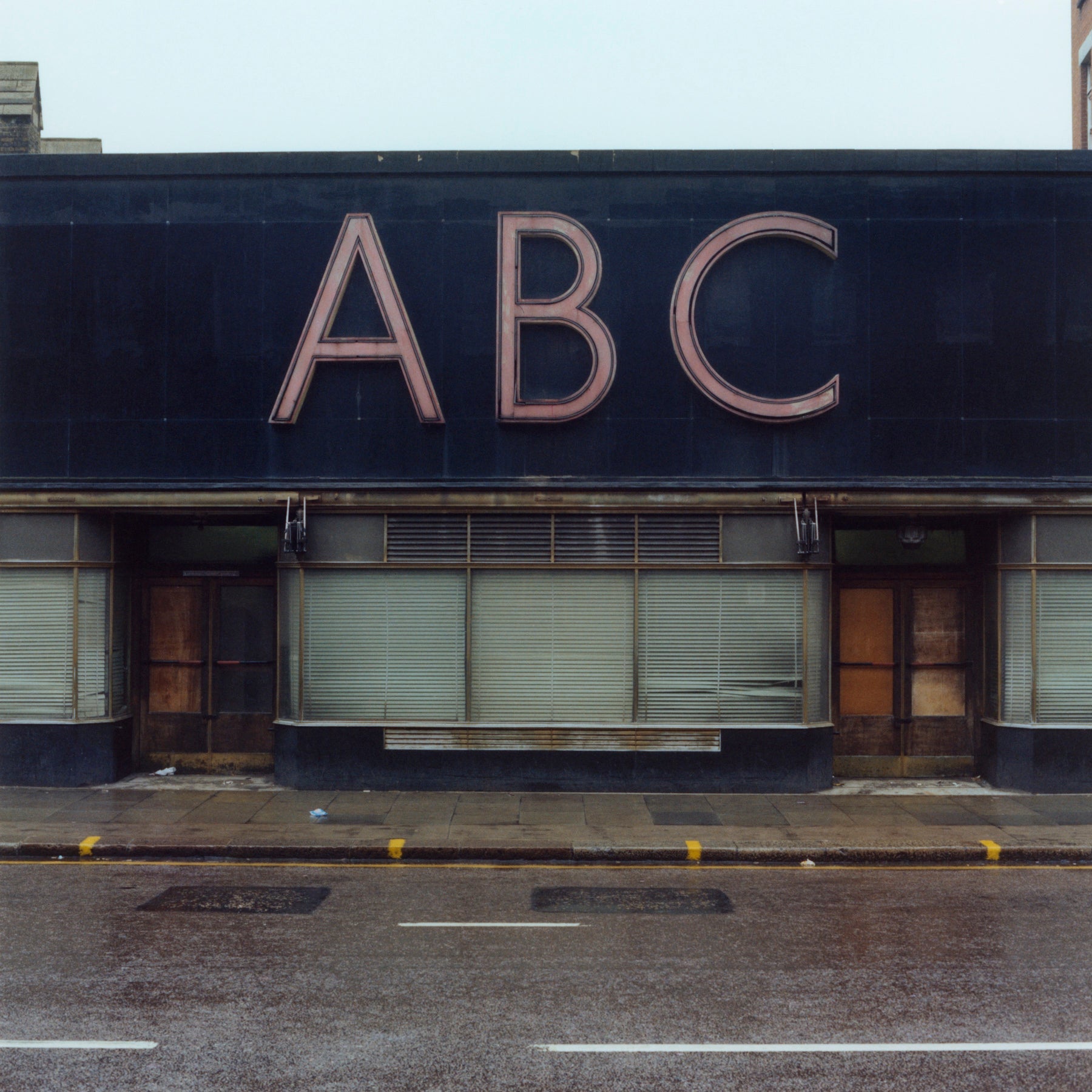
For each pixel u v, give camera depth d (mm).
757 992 7609
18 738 14914
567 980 7844
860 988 7691
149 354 15031
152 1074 6211
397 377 14938
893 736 16000
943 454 14789
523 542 14969
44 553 14984
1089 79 26156
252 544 16109
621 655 14914
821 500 14680
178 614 16125
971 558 16016
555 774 14828
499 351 14750
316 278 15000
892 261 14867
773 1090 6066
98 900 9984
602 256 14898
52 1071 6246
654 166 14797
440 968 8102
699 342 14844
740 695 14875
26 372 15047
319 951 8500
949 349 14812
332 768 14867
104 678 15195
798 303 14883
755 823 13008
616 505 14789
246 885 10594
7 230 15102
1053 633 14812
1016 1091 6070
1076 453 14781
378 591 14984
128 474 14992
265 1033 6816
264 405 14969
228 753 16031
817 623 14969
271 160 14906
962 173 14828
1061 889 10586
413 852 11734
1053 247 14852
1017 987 7730
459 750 14852
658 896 10281
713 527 14922
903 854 11758
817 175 14883
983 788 15125
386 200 14969
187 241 15039
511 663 14922
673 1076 6227
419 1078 6180
